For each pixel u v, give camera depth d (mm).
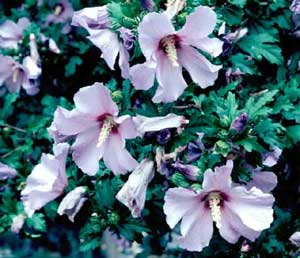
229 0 707
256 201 614
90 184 738
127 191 628
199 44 613
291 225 736
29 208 743
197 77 629
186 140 634
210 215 631
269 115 738
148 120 619
